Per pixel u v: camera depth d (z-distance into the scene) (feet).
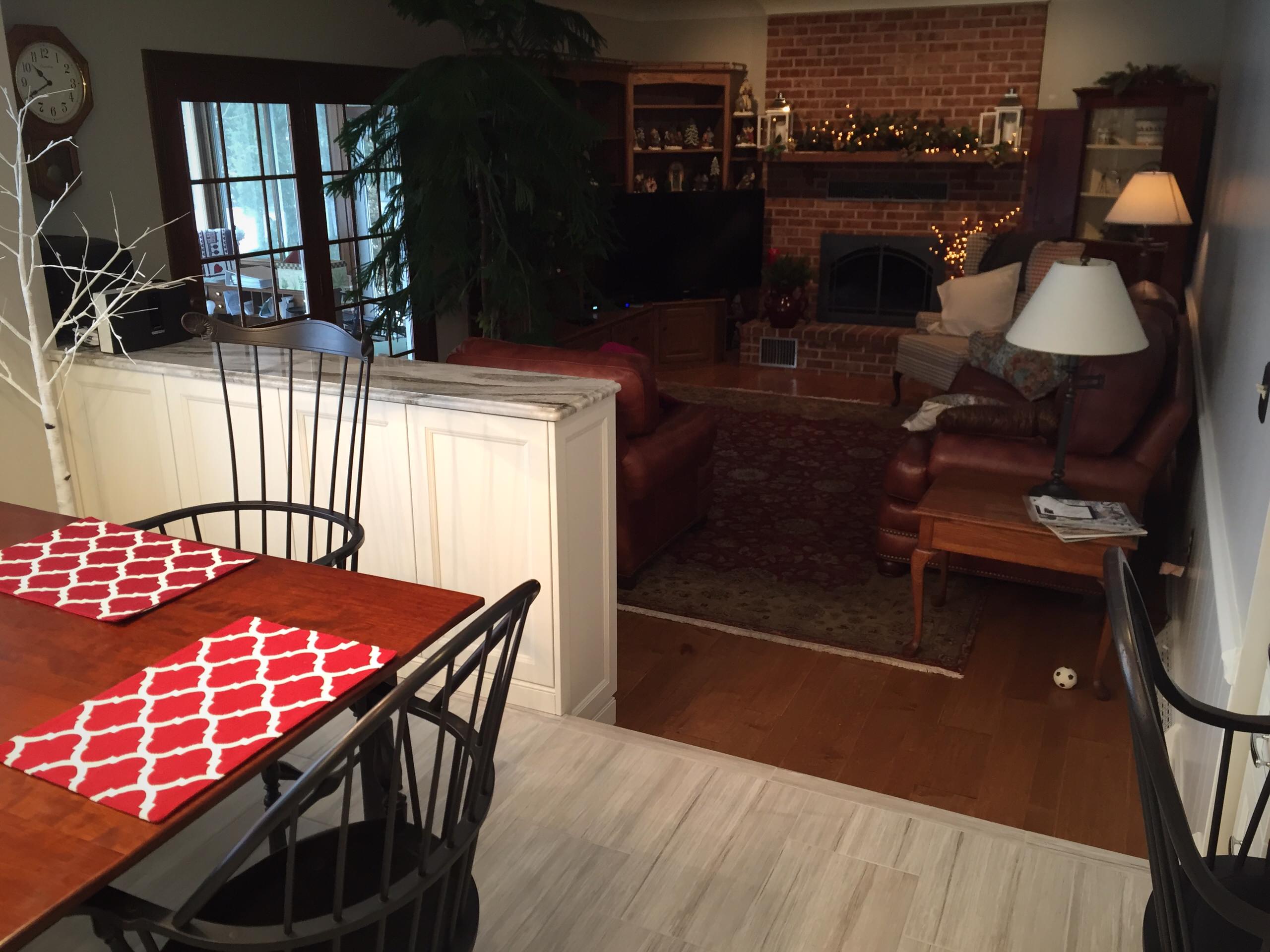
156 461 10.19
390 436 8.84
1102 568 10.31
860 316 25.63
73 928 6.21
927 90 23.68
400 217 18.49
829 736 10.19
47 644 5.03
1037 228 22.86
